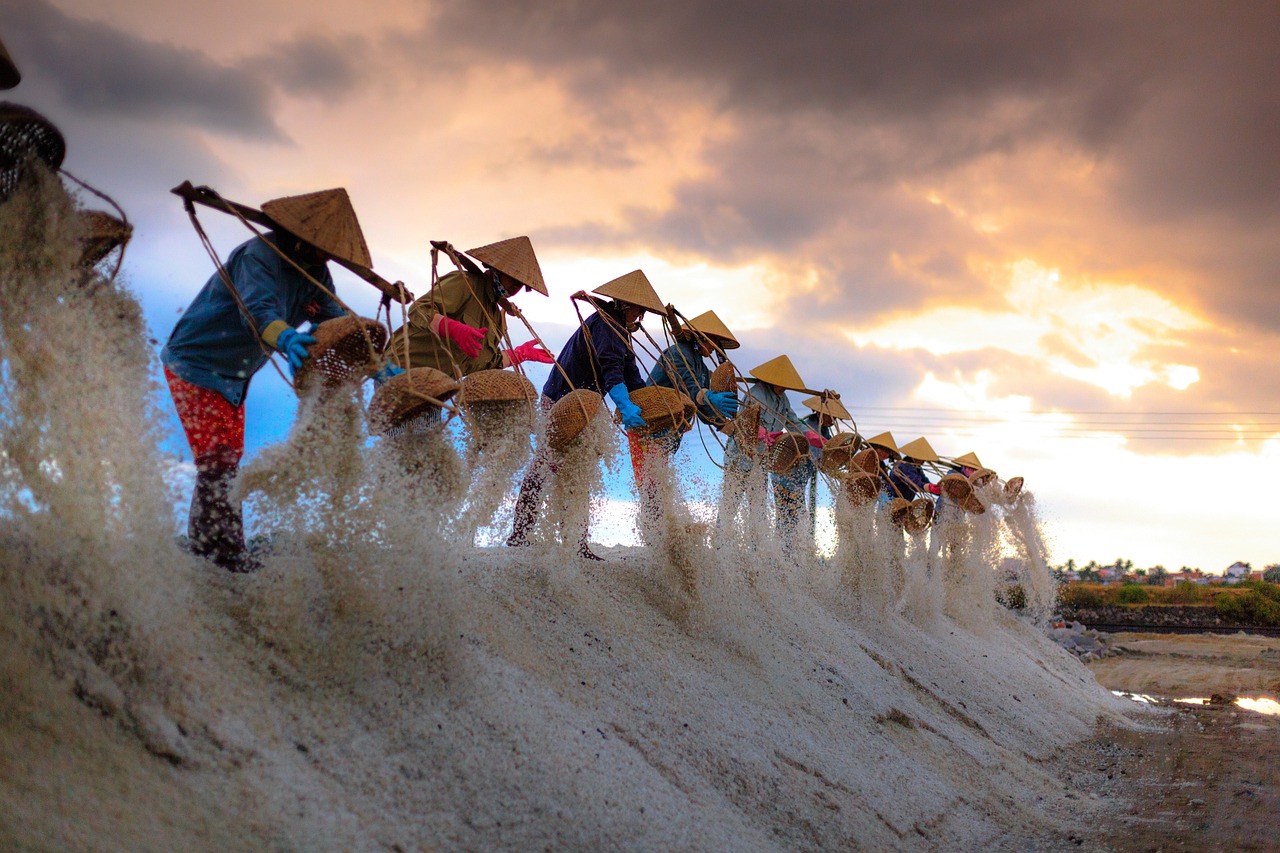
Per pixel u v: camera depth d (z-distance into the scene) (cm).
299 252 425
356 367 402
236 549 392
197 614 350
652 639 565
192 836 263
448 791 339
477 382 512
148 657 306
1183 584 3566
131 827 255
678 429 670
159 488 342
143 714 294
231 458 404
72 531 310
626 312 692
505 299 566
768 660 638
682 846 371
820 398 1011
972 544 1247
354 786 320
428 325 541
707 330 796
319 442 386
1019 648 1262
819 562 923
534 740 385
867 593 923
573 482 568
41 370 316
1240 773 805
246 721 319
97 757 272
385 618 378
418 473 436
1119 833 600
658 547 631
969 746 725
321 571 375
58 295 326
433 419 440
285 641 361
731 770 464
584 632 519
